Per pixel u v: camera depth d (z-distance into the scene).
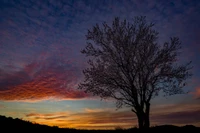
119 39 20.36
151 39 20.23
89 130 21.00
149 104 19.52
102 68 20.62
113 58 20.39
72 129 20.95
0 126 17.48
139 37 20.42
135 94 19.47
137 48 20.22
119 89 20.38
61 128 21.03
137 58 20.14
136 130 20.02
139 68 19.33
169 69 19.75
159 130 19.95
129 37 20.55
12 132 16.55
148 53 19.92
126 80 20.09
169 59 19.83
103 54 20.75
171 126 21.41
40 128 19.38
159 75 19.66
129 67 19.75
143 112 19.25
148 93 19.64
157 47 20.39
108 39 20.88
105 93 20.27
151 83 19.38
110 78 20.17
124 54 20.09
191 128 20.48
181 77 19.53
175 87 19.89
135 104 19.44
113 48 20.91
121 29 20.70
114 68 20.41
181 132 19.16
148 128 18.95
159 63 19.81
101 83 20.41
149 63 19.95
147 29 20.58
